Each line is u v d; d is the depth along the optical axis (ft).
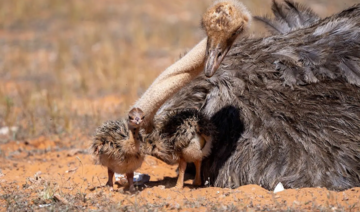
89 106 165.89
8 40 270.67
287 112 89.86
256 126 89.56
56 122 140.97
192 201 80.28
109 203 80.07
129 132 81.61
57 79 207.82
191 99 95.20
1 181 95.50
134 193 86.28
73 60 234.58
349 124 88.22
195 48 82.12
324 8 285.84
